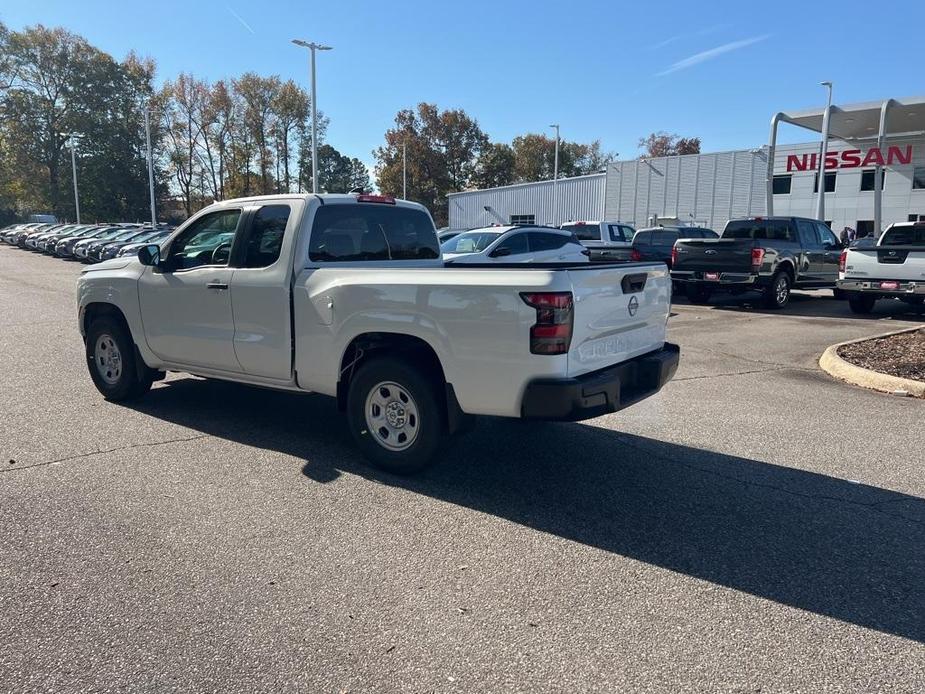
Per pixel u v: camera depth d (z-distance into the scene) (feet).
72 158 221.46
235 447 17.75
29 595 10.64
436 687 8.63
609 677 8.85
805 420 20.77
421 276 14.60
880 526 13.48
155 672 8.87
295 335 16.85
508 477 15.94
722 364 29.17
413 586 11.06
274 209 17.46
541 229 44.75
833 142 128.98
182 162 244.83
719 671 8.99
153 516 13.53
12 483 15.12
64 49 226.38
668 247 60.85
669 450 17.98
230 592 10.80
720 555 12.23
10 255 121.49
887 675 8.94
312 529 13.07
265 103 239.71
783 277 49.67
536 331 13.26
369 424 15.92
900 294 42.24
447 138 272.10
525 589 11.02
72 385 24.32
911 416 21.26
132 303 20.43
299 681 8.72
